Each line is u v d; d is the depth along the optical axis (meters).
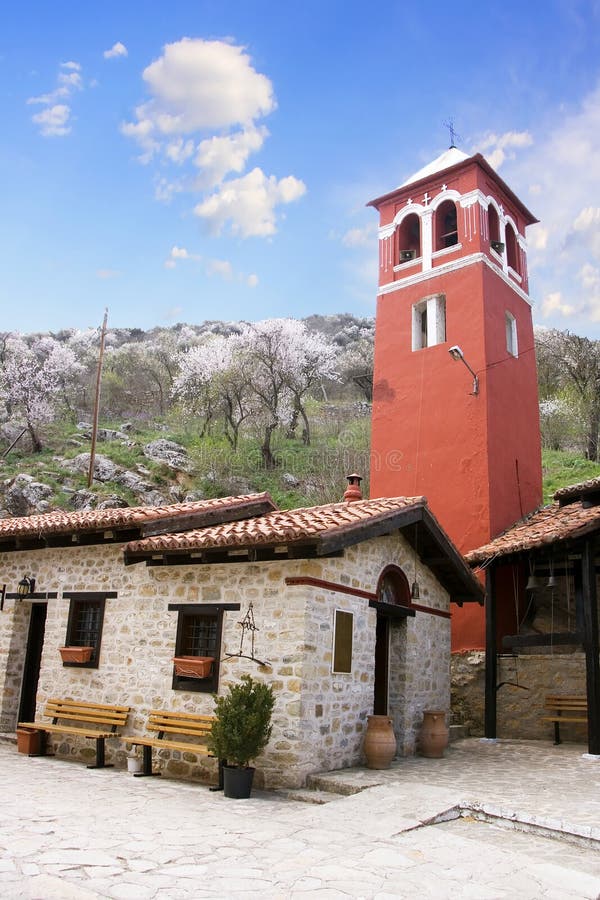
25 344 56.06
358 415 39.25
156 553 9.62
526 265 19.23
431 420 16.34
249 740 7.59
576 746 11.62
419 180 18.22
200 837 5.79
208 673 8.95
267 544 8.42
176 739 8.94
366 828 6.15
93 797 7.38
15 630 11.98
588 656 10.70
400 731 10.59
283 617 8.51
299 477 30.83
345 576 9.30
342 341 66.38
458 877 4.95
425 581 11.77
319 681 8.51
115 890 4.39
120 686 9.87
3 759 9.78
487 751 11.09
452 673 13.88
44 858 4.97
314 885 4.64
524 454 16.75
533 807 6.89
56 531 10.79
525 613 14.25
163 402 46.59
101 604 10.53
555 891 4.75
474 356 16.00
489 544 13.10
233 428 36.19
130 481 28.73
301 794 7.64
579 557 11.84
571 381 34.56
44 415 35.69
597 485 13.34
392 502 10.61
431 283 17.47
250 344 36.62
